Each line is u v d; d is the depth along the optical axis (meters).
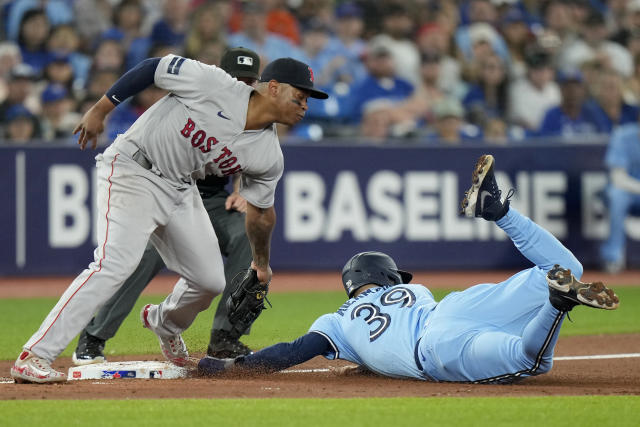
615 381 20.69
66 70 50.91
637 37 62.78
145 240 19.31
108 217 19.14
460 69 57.59
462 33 59.50
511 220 19.33
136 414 15.34
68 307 18.75
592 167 52.53
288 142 49.34
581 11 62.25
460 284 45.59
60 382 19.08
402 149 50.62
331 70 55.69
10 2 53.00
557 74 59.34
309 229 49.66
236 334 22.53
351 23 57.66
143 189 19.12
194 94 18.62
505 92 57.47
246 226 20.56
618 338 30.67
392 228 50.53
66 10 54.50
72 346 28.28
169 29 53.66
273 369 20.34
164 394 17.64
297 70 18.83
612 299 16.55
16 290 43.62
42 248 47.06
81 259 47.34
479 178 19.44
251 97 18.97
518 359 18.12
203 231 20.34
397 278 21.48
